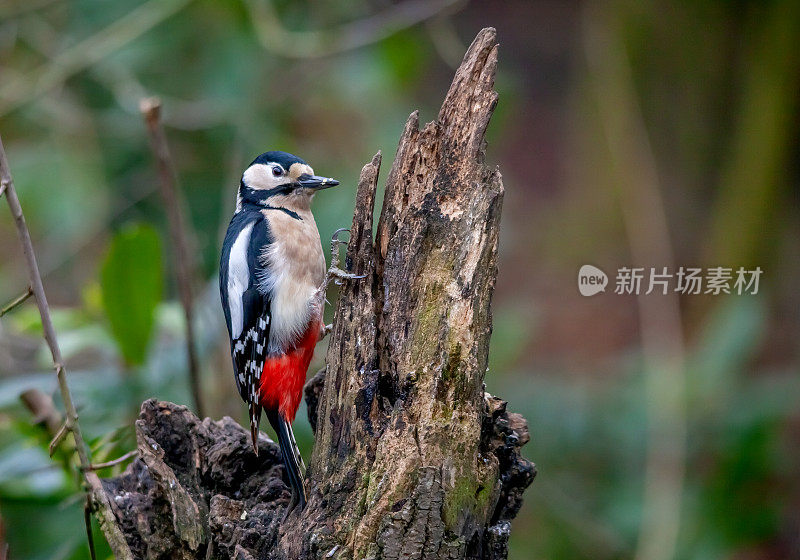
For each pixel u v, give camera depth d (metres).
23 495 7.44
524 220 16.95
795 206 14.92
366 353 5.53
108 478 6.79
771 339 13.84
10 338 9.79
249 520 5.80
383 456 5.23
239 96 12.06
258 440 6.43
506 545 5.45
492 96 5.61
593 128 15.45
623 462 11.53
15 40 11.96
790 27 14.38
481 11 20.09
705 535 10.76
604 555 11.16
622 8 14.99
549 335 14.45
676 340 12.68
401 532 5.09
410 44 12.39
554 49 19.80
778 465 11.28
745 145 14.62
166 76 12.23
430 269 5.54
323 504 5.50
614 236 14.68
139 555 6.11
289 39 11.29
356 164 11.65
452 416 5.26
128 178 12.10
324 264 7.57
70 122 11.63
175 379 8.70
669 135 14.92
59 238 12.31
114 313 7.93
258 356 6.93
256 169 7.93
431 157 5.70
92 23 11.87
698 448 11.28
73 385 8.12
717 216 14.59
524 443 5.95
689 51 14.83
